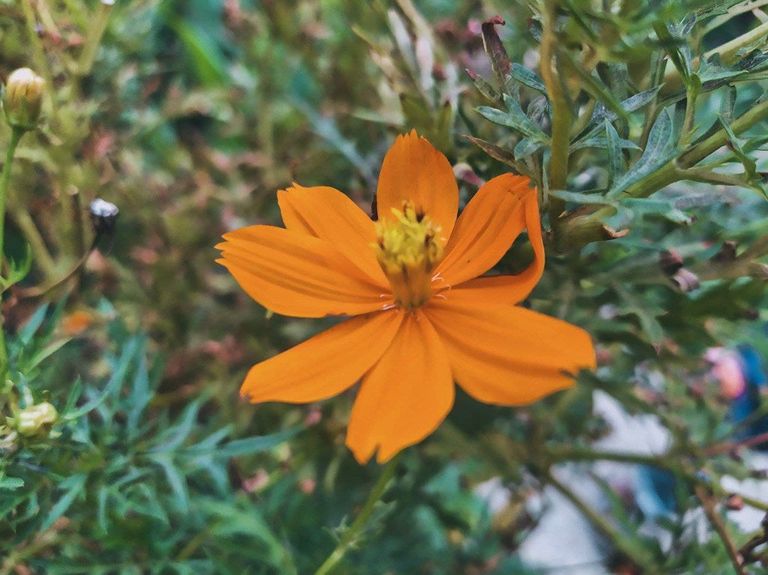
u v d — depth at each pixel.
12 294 0.17
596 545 0.26
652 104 0.13
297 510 0.19
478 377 0.11
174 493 0.17
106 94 0.21
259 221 0.23
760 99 0.13
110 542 0.16
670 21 0.12
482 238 0.13
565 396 0.21
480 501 0.26
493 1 0.18
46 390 0.14
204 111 0.24
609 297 0.16
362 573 0.19
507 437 0.21
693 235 0.18
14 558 0.15
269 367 0.11
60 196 0.19
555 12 0.11
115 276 0.21
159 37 0.27
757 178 0.12
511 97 0.12
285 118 0.26
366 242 0.13
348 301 0.12
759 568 0.16
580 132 0.13
